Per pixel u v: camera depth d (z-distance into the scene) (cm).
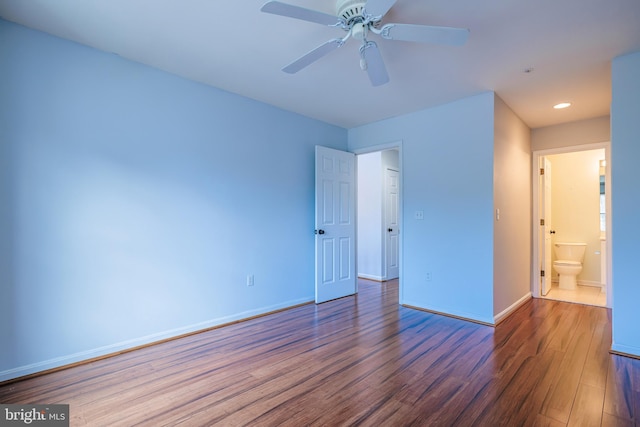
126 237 262
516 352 257
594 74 283
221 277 321
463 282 342
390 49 243
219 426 168
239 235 337
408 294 391
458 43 191
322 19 178
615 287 255
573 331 304
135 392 200
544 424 169
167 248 284
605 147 389
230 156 330
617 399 191
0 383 208
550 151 427
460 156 346
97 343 247
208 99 313
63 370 228
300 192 401
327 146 435
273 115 370
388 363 238
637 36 224
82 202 241
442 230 360
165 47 245
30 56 220
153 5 196
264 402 189
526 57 255
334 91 327
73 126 237
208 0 191
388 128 415
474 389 202
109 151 254
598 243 490
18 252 215
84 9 200
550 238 492
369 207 569
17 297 215
